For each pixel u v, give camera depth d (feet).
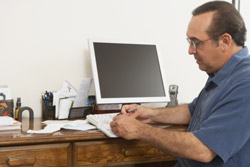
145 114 4.81
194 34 4.09
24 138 3.68
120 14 6.29
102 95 5.16
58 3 5.82
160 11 6.62
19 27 5.59
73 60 5.98
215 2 4.17
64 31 5.89
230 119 3.51
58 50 5.87
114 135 3.96
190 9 6.87
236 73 3.86
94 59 5.25
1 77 5.52
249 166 3.62
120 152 4.25
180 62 6.82
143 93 5.50
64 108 5.27
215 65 4.18
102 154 4.15
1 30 5.49
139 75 5.56
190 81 6.93
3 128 4.12
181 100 6.86
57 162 3.90
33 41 5.69
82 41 6.03
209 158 3.57
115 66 5.41
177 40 6.79
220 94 3.86
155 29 6.59
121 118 3.92
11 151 3.65
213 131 3.52
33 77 5.72
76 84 6.01
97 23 6.12
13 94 5.60
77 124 4.48
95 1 6.08
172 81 6.77
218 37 3.97
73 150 4.01
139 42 5.73
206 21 4.01
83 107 5.41
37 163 3.79
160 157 4.48
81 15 6.00
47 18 5.77
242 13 7.48
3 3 5.48
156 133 3.77
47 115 5.44
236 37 4.01
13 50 5.57
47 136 3.81
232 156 3.64
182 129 4.61
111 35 6.24
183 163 4.30
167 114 4.88
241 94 3.54
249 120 3.48
